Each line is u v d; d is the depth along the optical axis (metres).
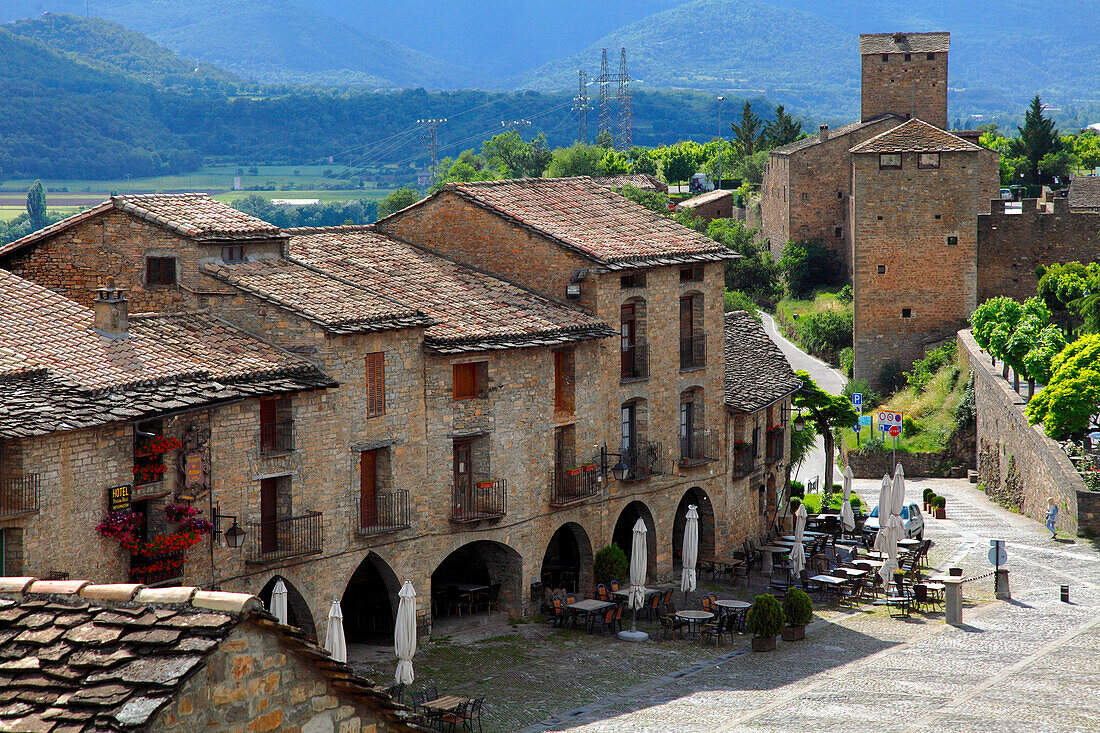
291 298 42.59
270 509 40.72
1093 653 43.91
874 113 143.62
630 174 189.75
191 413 37.31
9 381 35.00
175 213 45.16
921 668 42.34
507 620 48.56
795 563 55.19
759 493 63.94
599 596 48.66
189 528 36.69
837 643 46.34
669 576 56.47
